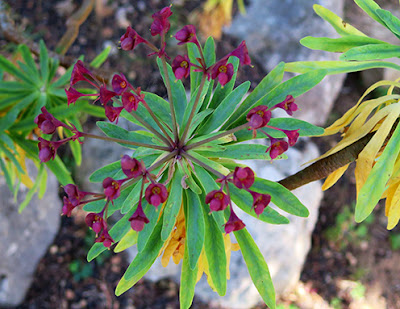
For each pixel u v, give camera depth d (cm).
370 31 156
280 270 127
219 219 33
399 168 37
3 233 113
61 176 59
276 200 34
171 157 35
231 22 141
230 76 30
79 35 137
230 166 36
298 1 142
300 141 133
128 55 134
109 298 123
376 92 155
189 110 37
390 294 144
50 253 123
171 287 128
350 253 147
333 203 150
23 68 62
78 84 70
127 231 35
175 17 139
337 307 137
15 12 136
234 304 125
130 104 30
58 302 121
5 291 115
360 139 38
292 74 127
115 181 28
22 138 58
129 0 143
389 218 39
